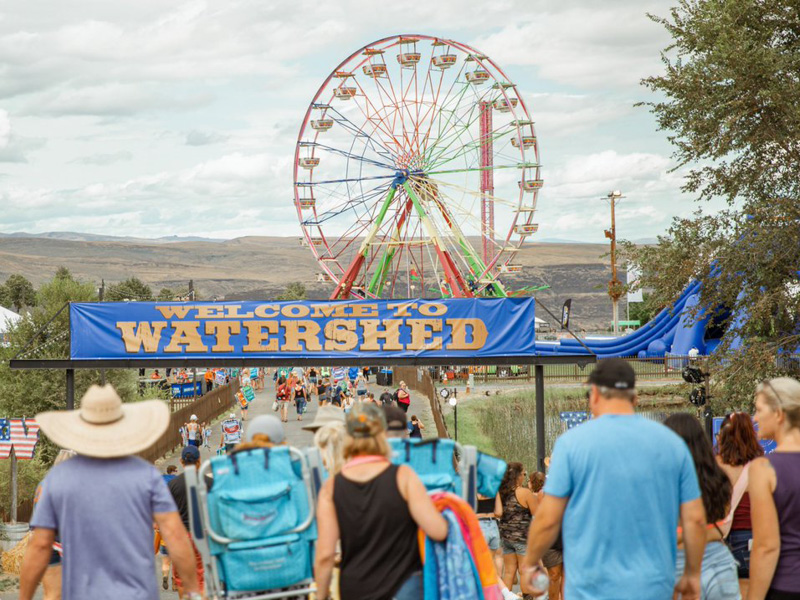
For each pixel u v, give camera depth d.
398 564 4.89
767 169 25.73
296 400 45.94
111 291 131.12
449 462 5.63
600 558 4.74
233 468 5.42
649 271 26.83
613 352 61.84
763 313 24.23
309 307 22.91
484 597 5.07
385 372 64.50
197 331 22.92
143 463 5.35
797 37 26.05
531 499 11.12
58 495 5.16
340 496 4.91
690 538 4.96
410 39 56.03
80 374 37.25
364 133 56.78
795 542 5.57
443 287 57.28
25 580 5.29
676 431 6.14
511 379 54.97
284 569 5.41
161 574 15.53
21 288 186.62
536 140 55.22
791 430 5.75
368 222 57.22
